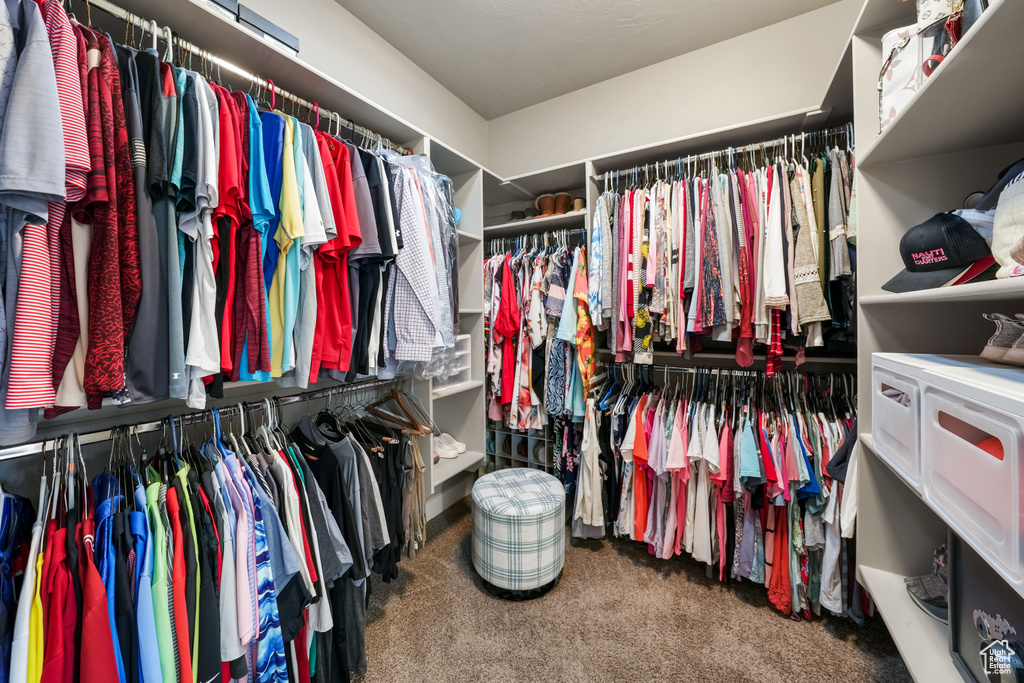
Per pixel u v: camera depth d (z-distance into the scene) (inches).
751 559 63.0
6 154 23.9
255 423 59.7
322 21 67.5
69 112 27.0
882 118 38.4
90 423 44.0
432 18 73.2
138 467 42.6
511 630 57.4
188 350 35.5
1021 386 21.5
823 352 66.2
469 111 103.1
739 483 60.8
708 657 52.4
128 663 29.9
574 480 84.2
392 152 62.7
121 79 32.6
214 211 37.2
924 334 41.3
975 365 29.2
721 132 67.0
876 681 48.3
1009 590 25.6
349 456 50.2
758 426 60.5
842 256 54.2
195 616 33.8
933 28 33.5
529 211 99.9
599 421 77.4
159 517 33.4
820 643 54.4
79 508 33.7
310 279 45.8
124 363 30.8
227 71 44.6
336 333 49.4
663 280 66.3
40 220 26.4
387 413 68.3
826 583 56.7
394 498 58.1
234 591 36.4
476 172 84.2
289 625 40.7
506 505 64.5
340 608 47.9
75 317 29.3
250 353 40.4
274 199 42.9
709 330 64.4
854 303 54.6
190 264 36.2
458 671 50.6
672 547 70.0
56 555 28.9
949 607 31.5
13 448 32.1
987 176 38.9
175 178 33.5
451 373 78.7
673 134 84.3
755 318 60.1
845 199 55.7
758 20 73.8
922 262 32.1
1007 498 20.2
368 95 75.7
